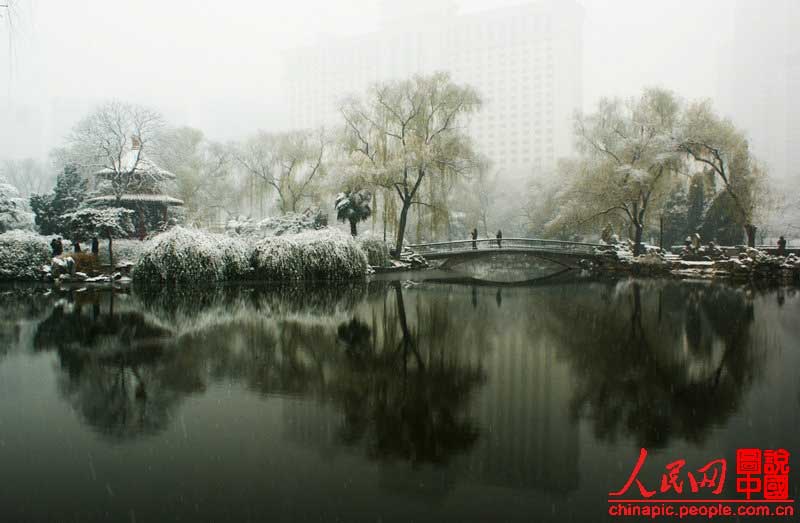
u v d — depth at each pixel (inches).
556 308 621.6
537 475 189.3
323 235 994.1
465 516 163.8
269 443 214.7
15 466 195.0
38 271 938.7
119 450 208.4
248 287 858.8
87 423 236.7
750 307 628.4
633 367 341.4
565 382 305.0
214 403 263.7
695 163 1331.2
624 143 1295.5
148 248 861.8
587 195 1344.7
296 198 1549.0
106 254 1090.7
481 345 406.9
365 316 550.3
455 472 191.8
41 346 393.4
